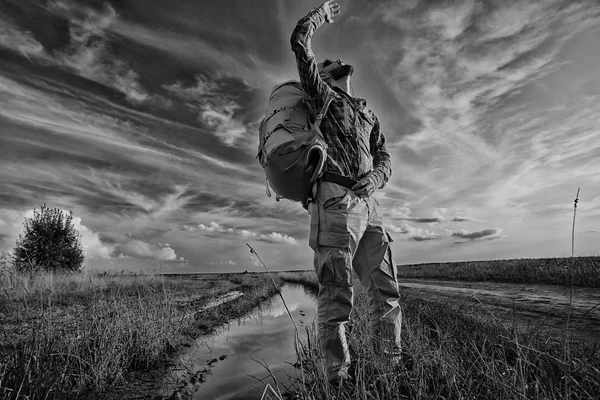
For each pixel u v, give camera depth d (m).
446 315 3.98
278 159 2.29
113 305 5.06
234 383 3.11
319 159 2.22
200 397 2.82
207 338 5.28
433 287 11.55
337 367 2.24
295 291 16.48
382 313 2.52
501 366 2.07
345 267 2.27
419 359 2.28
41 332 3.42
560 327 3.55
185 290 13.73
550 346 2.25
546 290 8.34
